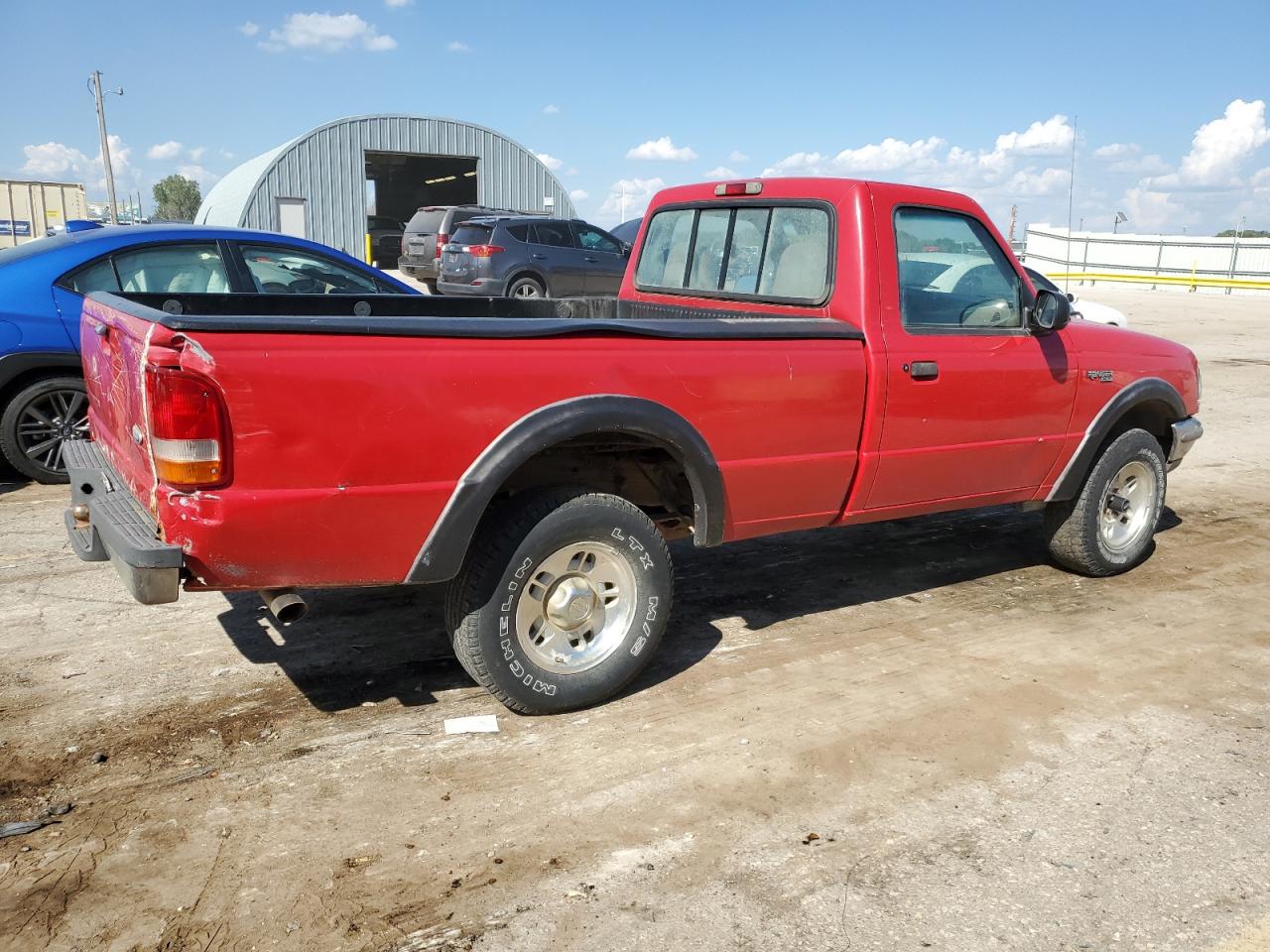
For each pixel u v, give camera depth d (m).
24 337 6.33
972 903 2.71
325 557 3.15
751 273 4.74
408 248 20.95
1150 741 3.65
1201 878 2.85
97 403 3.99
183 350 2.84
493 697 3.88
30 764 3.32
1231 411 11.20
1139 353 5.32
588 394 3.47
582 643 3.75
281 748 3.46
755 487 3.98
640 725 3.68
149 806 3.09
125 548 2.92
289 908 2.63
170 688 3.89
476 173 34.69
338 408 3.05
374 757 3.41
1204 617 4.95
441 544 3.28
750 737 3.61
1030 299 4.83
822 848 2.95
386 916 2.62
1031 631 4.71
